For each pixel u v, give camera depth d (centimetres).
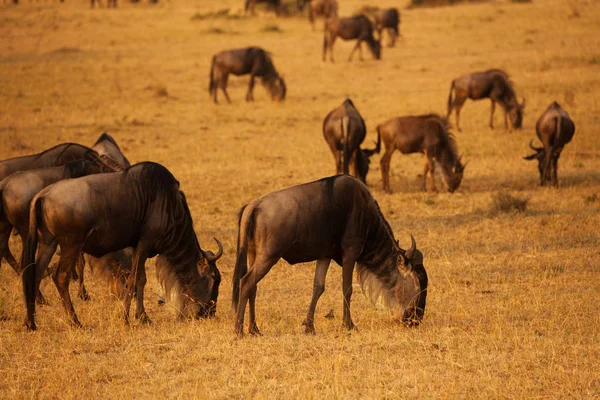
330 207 3006
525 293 3641
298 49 14562
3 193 3331
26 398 2448
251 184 6281
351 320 3186
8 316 3378
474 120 9019
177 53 14125
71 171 3475
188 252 3341
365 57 13612
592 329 3080
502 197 5350
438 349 2880
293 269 4238
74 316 3180
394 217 5303
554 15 16288
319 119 9256
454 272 4056
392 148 6006
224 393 2480
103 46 14812
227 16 18625
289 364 2734
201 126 8869
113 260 3481
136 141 8012
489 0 19412
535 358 2752
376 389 2491
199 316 3372
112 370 2698
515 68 11681
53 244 3259
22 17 18325
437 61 12794
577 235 4678
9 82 11119
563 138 6000
